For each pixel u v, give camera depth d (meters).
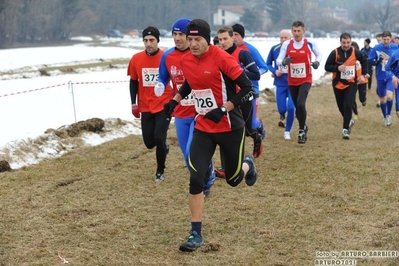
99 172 8.48
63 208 6.71
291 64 10.59
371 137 11.38
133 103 7.93
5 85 21.66
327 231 5.80
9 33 79.75
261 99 17.66
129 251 5.36
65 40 90.12
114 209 6.69
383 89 12.90
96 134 11.09
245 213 6.45
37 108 14.95
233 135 5.53
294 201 6.89
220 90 5.43
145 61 7.74
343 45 10.75
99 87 20.64
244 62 8.27
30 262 5.12
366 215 6.29
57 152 9.80
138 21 115.12
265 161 9.18
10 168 8.61
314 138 11.38
